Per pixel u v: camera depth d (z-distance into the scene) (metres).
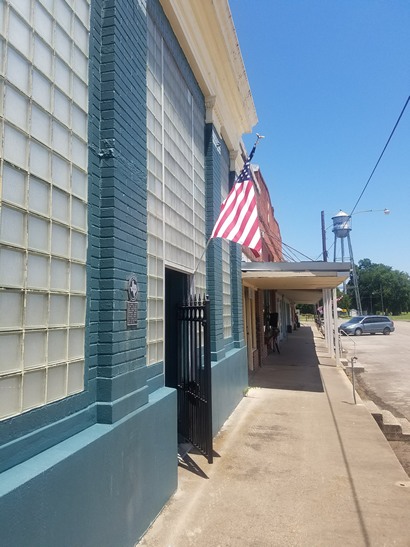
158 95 5.49
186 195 6.75
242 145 11.38
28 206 2.71
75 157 3.32
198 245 7.41
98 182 3.67
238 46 8.31
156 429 4.32
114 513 3.36
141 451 3.93
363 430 7.50
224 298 9.10
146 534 3.97
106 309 3.59
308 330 41.12
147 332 4.79
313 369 15.09
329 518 4.38
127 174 3.99
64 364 3.06
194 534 4.02
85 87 3.52
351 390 11.23
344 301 74.00
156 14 5.48
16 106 2.62
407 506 4.66
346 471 5.63
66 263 3.14
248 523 4.25
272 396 10.41
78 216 3.33
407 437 8.22
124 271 3.83
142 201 4.39
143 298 4.30
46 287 2.88
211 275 7.85
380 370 16.23
